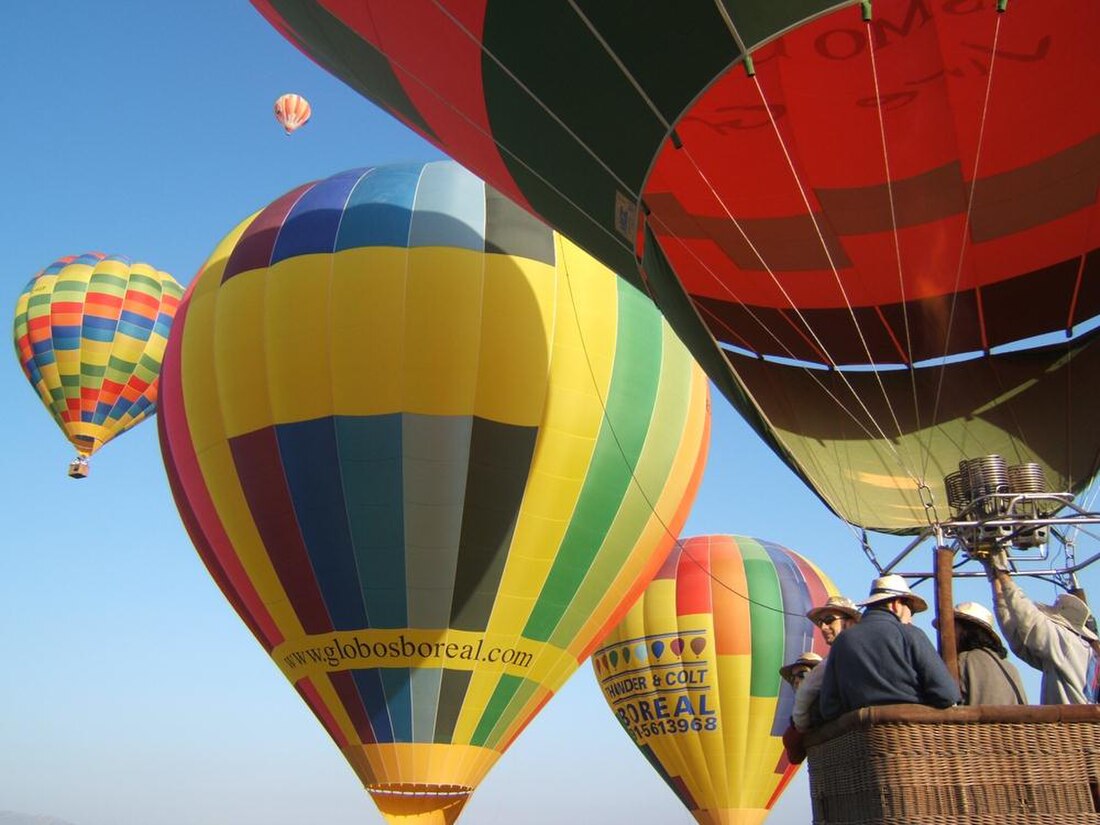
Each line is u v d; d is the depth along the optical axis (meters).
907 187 9.73
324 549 13.54
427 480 13.50
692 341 7.94
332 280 13.99
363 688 13.58
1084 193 9.54
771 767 21.14
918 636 3.84
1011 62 8.65
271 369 13.82
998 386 10.11
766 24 7.03
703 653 21.47
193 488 14.54
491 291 14.01
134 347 26.03
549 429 13.90
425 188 14.86
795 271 10.48
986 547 6.46
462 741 13.70
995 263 10.17
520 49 8.07
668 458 15.08
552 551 13.97
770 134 9.38
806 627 21.80
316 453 13.56
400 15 8.80
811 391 10.32
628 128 7.83
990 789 3.55
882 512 9.23
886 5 8.24
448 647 13.59
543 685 14.31
